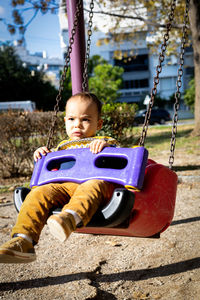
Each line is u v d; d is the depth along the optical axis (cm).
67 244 306
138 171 186
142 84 4684
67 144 236
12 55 3575
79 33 380
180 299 194
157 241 296
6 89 3469
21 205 201
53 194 196
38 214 186
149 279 225
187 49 4381
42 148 233
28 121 642
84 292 207
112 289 214
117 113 597
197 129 1216
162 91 4522
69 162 229
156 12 1341
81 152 209
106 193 191
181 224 336
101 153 201
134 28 1445
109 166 227
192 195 455
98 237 322
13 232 180
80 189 186
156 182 207
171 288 209
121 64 4634
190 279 219
